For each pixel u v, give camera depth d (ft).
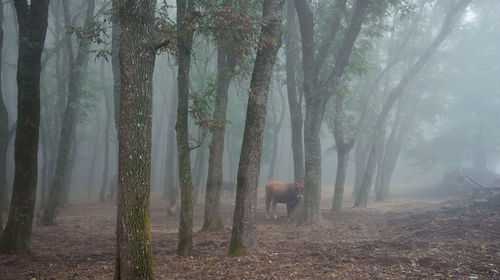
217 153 37.58
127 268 14.52
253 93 24.94
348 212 55.36
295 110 49.96
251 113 25.00
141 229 14.82
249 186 25.00
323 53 44.80
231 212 58.59
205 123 25.90
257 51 25.64
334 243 28.50
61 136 46.29
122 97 15.07
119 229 14.74
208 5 26.68
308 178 42.73
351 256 23.13
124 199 14.69
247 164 25.00
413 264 20.36
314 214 42.39
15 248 26.94
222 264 22.49
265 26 25.90
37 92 27.81
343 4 45.32
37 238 35.17
